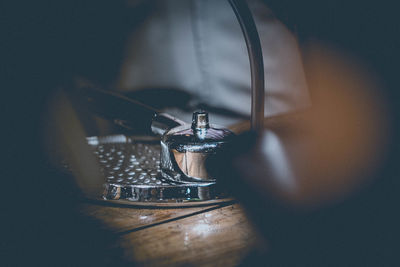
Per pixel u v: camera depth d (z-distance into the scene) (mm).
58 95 843
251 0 938
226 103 998
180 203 523
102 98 630
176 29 968
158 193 527
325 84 971
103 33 935
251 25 532
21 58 889
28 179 589
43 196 550
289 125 797
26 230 478
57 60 906
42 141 729
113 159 646
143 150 697
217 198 528
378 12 967
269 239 459
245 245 449
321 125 799
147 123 593
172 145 525
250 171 575
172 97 990
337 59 971
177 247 446
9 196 550
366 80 965
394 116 838
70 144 710
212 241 455
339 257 438
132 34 952
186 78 995
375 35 979
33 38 896
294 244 453
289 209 517
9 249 446
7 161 643
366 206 523
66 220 497
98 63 941
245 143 561
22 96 849
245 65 982
